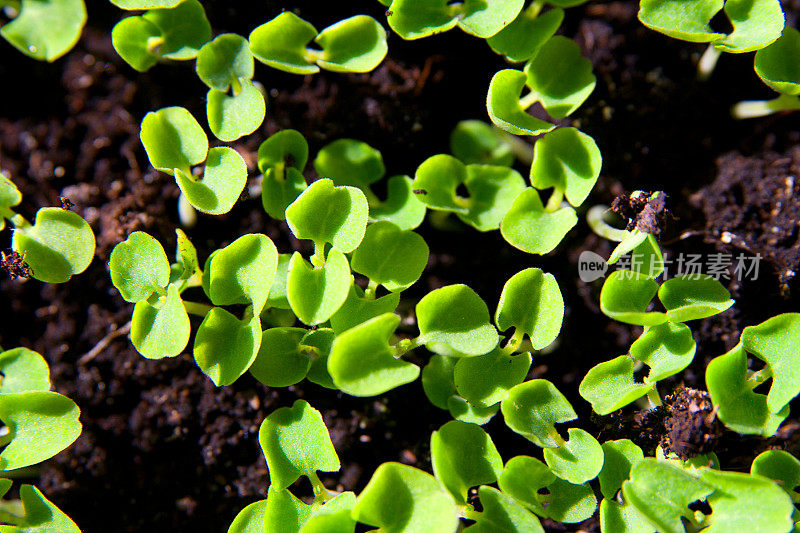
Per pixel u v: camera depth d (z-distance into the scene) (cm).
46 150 24
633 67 24
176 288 21
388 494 21
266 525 21
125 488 23
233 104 22
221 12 24
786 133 24
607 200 23
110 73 25
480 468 21
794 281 23
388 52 24
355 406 23
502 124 22
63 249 22
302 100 24
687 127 24
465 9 22
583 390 22
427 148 24
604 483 21
